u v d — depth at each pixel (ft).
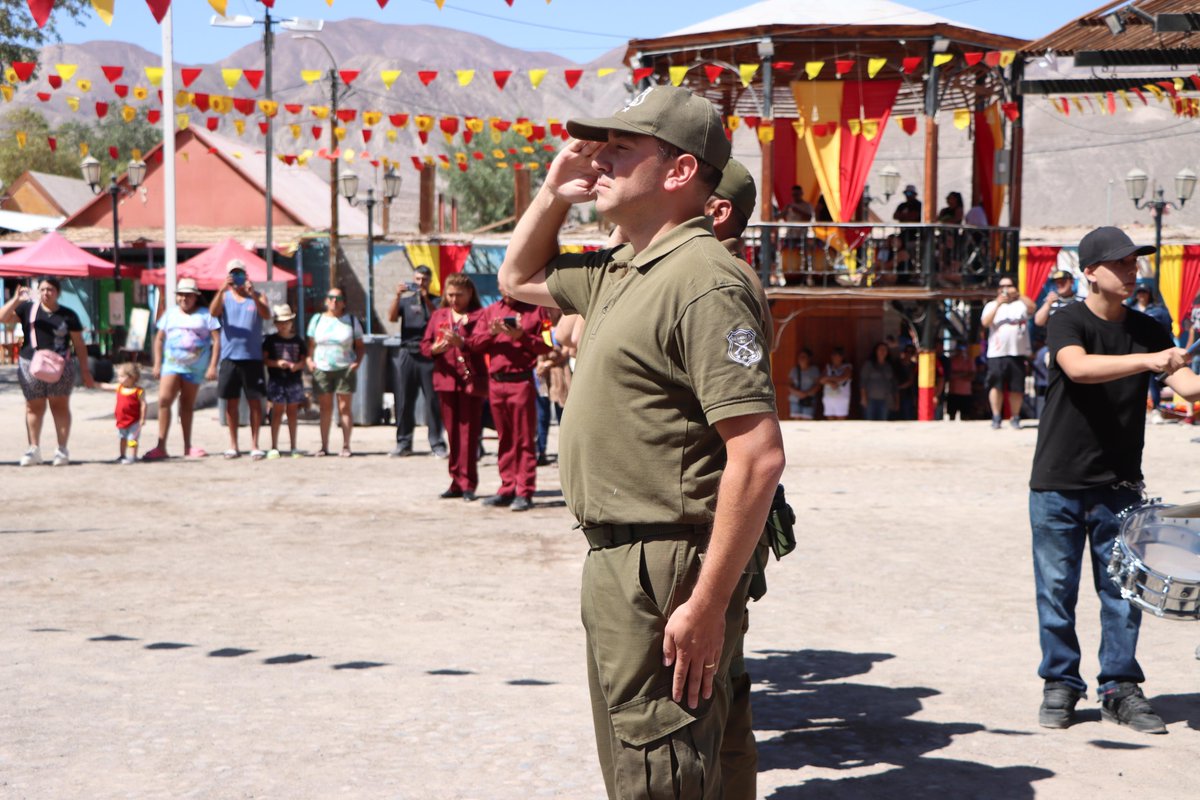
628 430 8.69
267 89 71.15
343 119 58.59
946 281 67.10
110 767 13.20
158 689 16.28
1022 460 44.24
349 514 32.27
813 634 19.83
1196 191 263.90
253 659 17.92
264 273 93.20
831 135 65.41
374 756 13.64
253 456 45.34
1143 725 14.99
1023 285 76.13
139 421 44.29
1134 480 15.37
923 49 65.72
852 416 69.51
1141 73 43.42
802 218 68.18
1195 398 14.12
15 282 115.03
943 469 41.70
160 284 94.22
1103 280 15.02
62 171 241.35
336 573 24.58
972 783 13.19
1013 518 31.40
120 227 136.26
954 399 67.31
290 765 13.32
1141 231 100.37
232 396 45.24
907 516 31.73
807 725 15.17
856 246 67.26
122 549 27.17
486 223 209.56
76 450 48.52
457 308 34.09
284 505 33.86
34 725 14.61
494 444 51.52
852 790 12.94
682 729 8.73
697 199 8.98
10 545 27.61
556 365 42.80
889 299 66.80
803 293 66.95
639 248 9.09
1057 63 37.22
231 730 14.53
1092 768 13.69
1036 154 410.31
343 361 45.85
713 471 8.75
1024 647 19.01
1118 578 13.38
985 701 16.21
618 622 8.75
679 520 8.66
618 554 8.77
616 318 8.80
